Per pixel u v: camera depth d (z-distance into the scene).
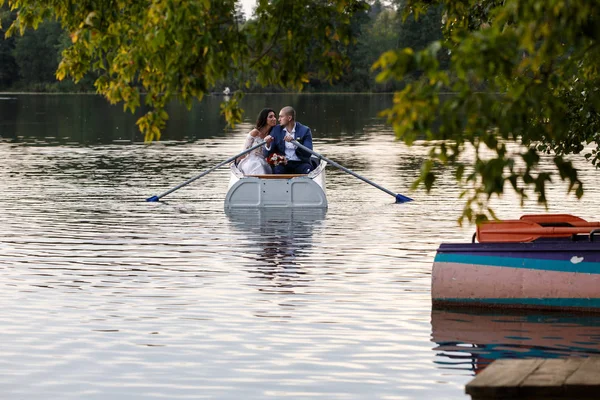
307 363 15.22
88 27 13.56
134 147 57.81
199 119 90.44
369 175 43.09
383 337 16.69
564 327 17.27
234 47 12.53
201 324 17.53
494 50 9.13
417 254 24.36
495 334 16.81
